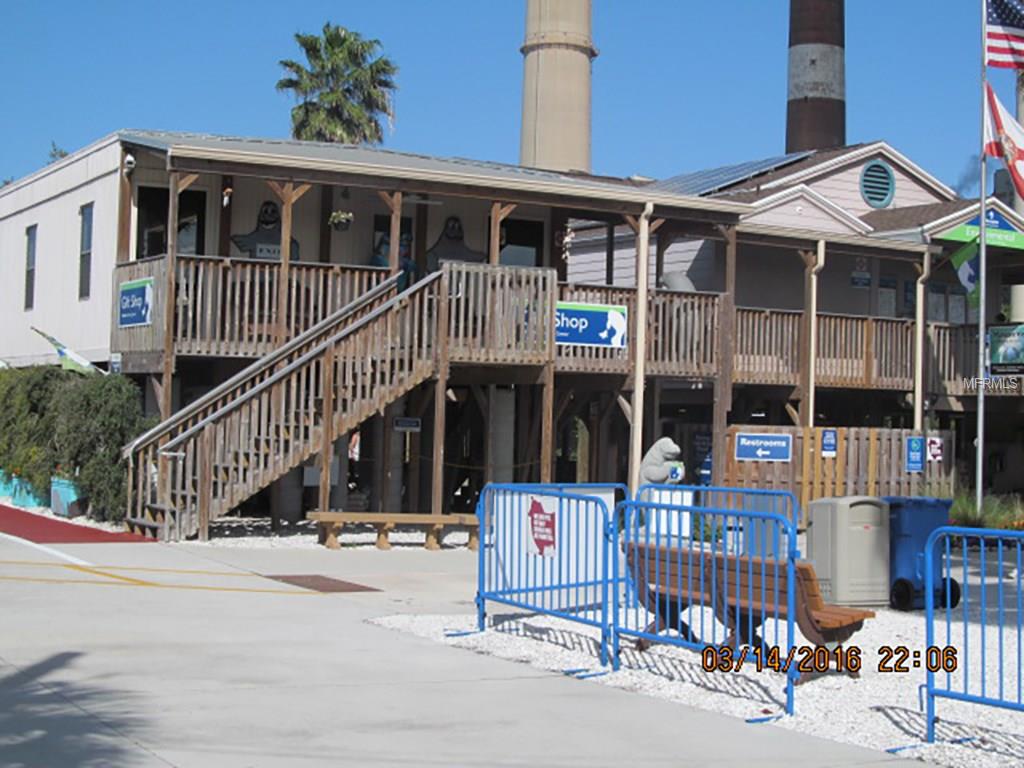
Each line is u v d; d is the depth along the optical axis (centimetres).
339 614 1180
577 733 764
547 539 1083
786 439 2331
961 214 2689
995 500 2320
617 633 961
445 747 719
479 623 1108
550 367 2000
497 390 2436
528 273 1984
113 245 2178
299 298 2030
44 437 2080
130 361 2044
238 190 2205
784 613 891
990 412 2866
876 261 2920
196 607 1176
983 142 2162
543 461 2000
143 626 1062
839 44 4806
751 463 2302
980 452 2186
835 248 2573
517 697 859
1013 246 2738
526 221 2464
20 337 2666
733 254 2338
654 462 1541
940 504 1408
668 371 2256
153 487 1792
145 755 673
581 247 3044
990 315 3058
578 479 3002
